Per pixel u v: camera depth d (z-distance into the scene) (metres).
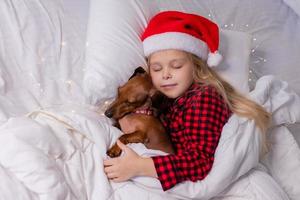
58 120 1.07
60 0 1.71
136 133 1.17
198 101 1.19
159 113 1.24
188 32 1.24
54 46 1.52
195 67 1.27
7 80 1.32
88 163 1.03
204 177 1.10
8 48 1.43
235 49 1.52
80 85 1.43
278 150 1.36
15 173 0.90
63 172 0.97
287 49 1.85
